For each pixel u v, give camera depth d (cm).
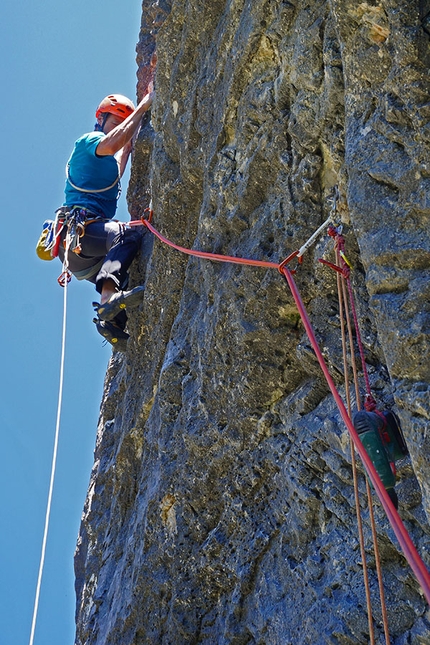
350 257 388
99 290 639
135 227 652
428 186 311
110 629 568
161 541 520
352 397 393
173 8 581
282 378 449
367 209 330
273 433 452
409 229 316
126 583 570
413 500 346
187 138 547
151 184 612
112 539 657
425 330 303
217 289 480
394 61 324
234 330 462
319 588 394
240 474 472
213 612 482
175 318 571
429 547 340
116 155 684
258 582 444
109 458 735
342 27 349
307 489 413
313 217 413
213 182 488
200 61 546
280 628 412
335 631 372
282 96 427
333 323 408
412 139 319
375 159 331
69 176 652
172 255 582
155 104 612
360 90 346
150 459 575
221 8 528
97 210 647
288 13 423
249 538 461
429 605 342
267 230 442
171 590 505
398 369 310
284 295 431
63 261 648
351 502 388
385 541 364
